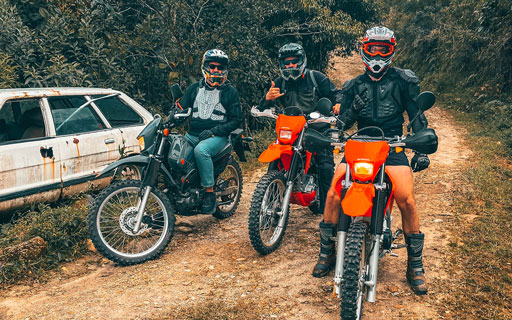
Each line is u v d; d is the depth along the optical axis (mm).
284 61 4941
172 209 4773
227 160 5340
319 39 12648
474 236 4902
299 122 4605
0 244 4715
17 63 8312
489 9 15180
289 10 12070
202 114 5223
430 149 3479
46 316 3648
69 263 4660
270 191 4762
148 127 4797
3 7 8508
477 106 14398
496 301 3672
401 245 3865
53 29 8625
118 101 6672
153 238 5156
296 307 3717
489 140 10234
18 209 5293
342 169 3688
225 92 5219
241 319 3555
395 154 3869
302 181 5012
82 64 9250
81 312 3693
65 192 5715
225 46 10281
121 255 4461
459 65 17453
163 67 9383
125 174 6473
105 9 9555
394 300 3756
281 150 4516
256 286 4078
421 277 3861
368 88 3973
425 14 21703
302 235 5246
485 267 4234
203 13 10562
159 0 9867
